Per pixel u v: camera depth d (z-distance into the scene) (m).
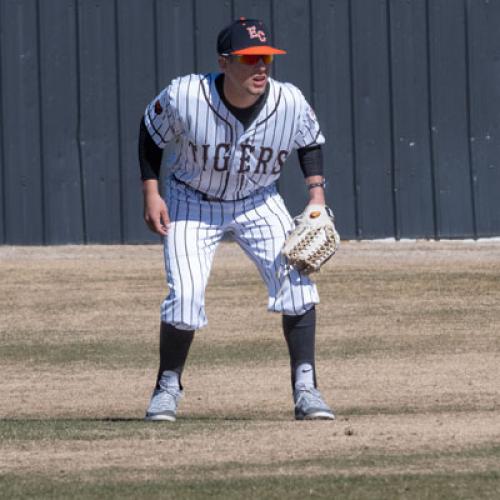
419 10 69.44
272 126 25.19
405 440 23.06
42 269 59.81
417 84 69.62
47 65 68.31
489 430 24.09
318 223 26.03
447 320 46.31
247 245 26.39
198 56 68.44
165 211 25.91
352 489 19.09
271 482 19.62
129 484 19.69
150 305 50.94
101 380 36.19
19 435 24.42
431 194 70.00
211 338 43.66
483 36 69.88
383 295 51.91
